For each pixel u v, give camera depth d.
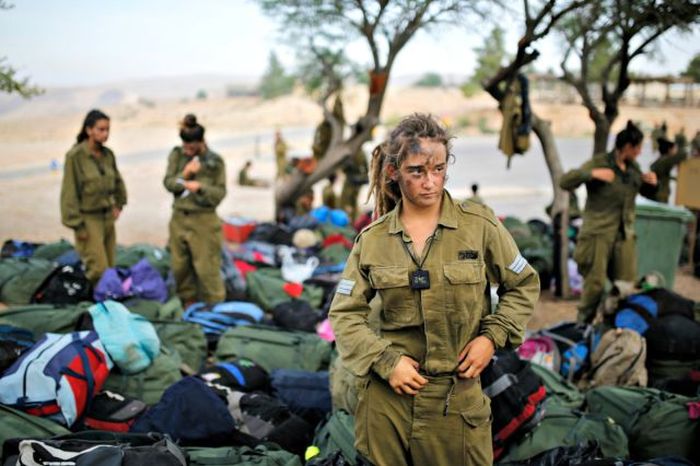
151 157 28.50
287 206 10.70
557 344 4.73
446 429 2.22
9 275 6.04
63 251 7.11
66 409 3.35
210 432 3.26
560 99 50.62
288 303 5.58
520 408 3.17
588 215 5.36
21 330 4.22
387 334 2.28
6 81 5.36
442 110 68.31
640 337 4.23
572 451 3.08
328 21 9.31
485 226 2.23
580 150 33.12
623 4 5.68
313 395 3.79
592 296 5.38
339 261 7.77
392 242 2.22
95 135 5.52
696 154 9.77
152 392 3.83
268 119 59.09
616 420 3.65
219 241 6.04
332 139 10.25
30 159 25.72
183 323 4.73
